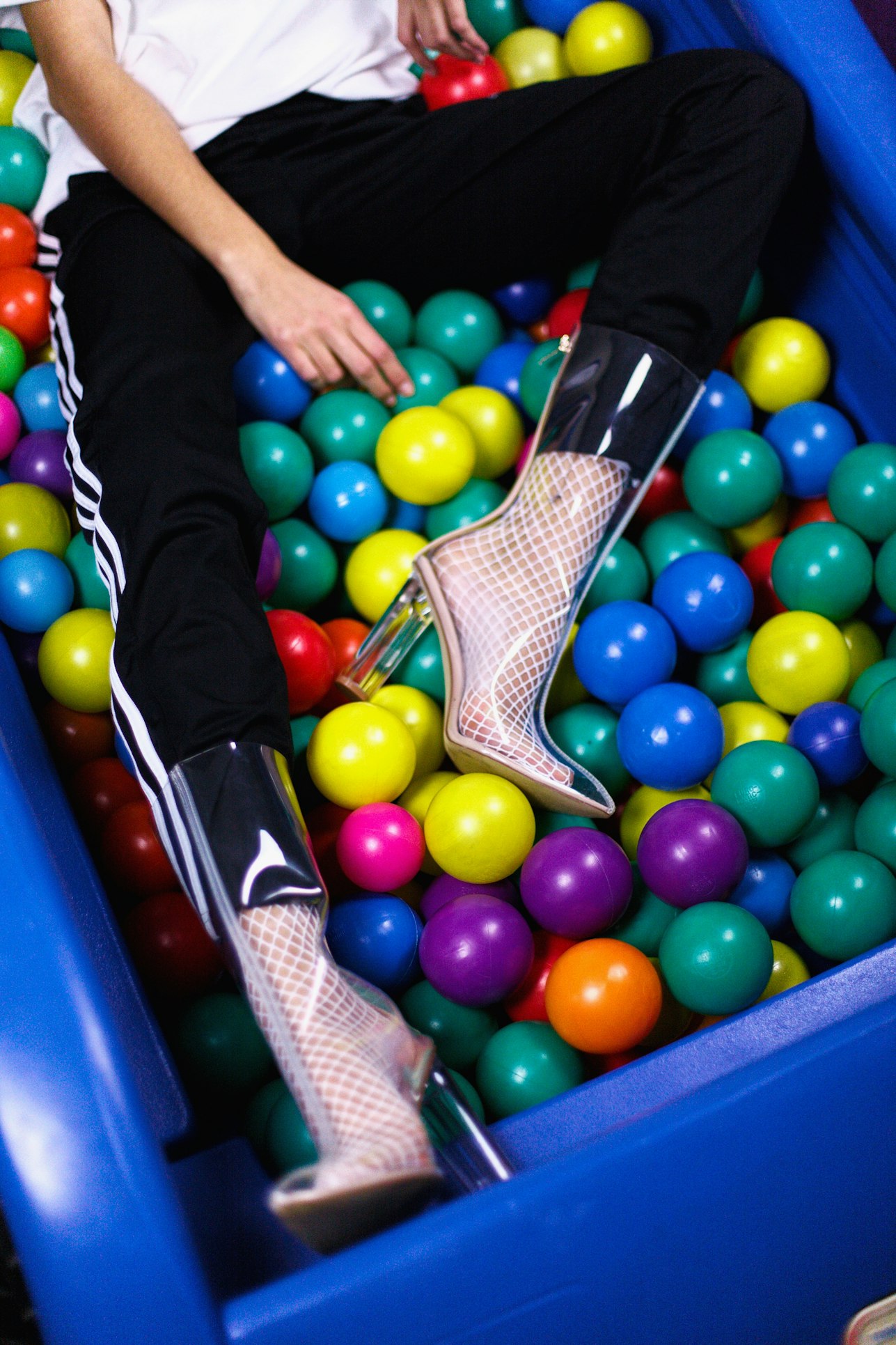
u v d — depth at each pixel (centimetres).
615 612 122
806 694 123
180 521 101
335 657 126
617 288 117
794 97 124
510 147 135
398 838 109
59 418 140
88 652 119
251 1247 85
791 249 149
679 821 108
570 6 168
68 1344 68
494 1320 74
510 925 104
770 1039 92
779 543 138
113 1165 71
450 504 137
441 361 146
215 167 134
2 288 144
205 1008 105
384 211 139
